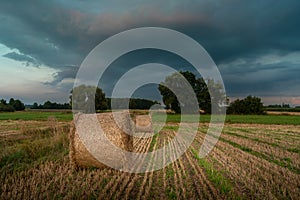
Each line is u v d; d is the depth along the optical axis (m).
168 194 6.70
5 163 9.30
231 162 10.04
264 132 22.25
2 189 6.82
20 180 7.43
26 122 31.72
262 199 6.23
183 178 8.03
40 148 11.38
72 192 6.52
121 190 6.84
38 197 6.34
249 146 14.09
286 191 6.81
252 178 7.80
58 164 9.40
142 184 7.41
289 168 9.23
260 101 60.84
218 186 7.17
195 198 6.43
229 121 37.06
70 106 66.56
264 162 10.00
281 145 14.58
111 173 8.75
